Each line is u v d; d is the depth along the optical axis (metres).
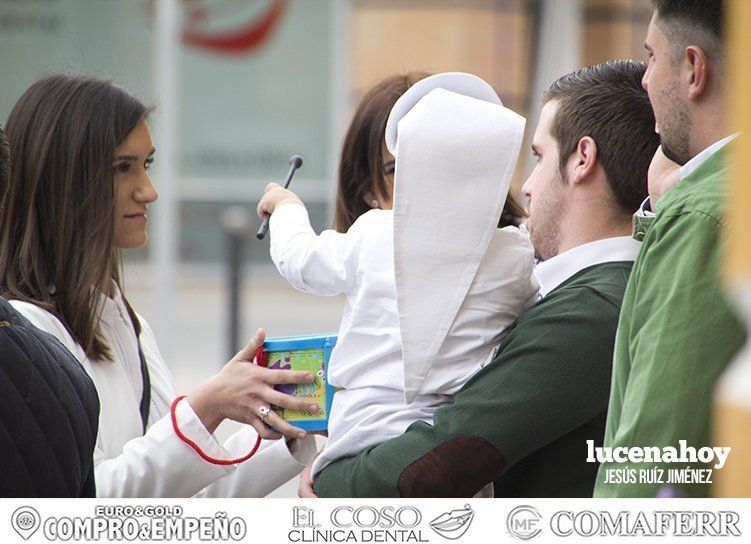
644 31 27.36
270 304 28.08
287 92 29.08
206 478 6.09
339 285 5.74
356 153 6.63
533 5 27.48
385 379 5.54
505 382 5.23
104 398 6.52
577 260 5.66
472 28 27.92
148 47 27.48
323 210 29.25
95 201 6.57
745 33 2.11
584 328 5.27
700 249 4.09
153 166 22.62
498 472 5.20
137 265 24.03
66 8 27.52
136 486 6.00
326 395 5.94
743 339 4.00
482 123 5.41
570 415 5.23
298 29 28.94
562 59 27.38
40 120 6.62
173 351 22.52
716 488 4.07
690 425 4.03
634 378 4.20
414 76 6.66
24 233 6.59
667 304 4.12
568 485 5.40
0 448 4.61
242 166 29.16
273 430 6.05
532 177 5.98
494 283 5.49
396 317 5.54
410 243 5.38
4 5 27.53
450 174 5.38
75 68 7.58
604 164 5.66
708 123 4.56
